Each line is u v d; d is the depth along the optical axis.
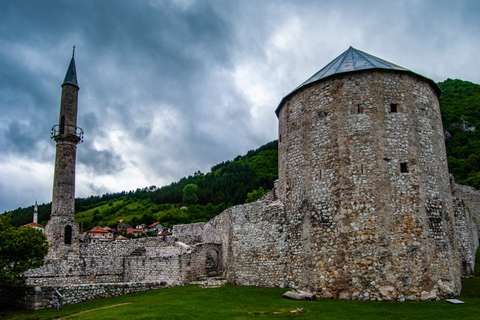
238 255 30.59
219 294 24.38
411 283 21.75
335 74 25.45
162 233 102.69
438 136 26.12
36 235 24.81
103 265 38.75
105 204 174.62
